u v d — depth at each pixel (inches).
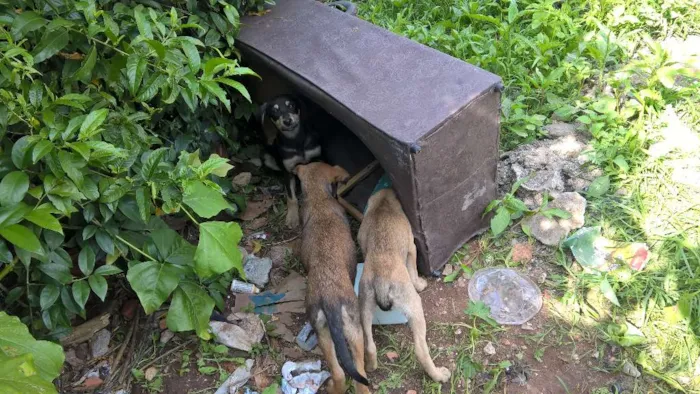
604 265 142.3
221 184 156.9
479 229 153.6
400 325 139.7
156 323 143.6
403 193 132.3
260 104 179.0
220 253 112.5
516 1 206.4
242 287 150.2
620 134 165.5
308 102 167.8
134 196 115.3
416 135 121.3
